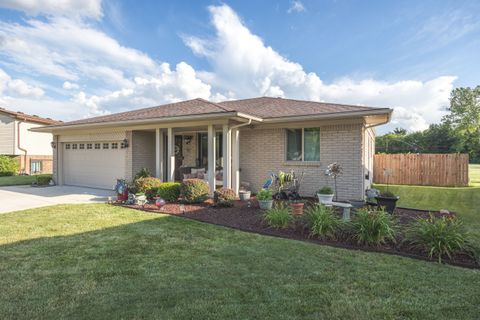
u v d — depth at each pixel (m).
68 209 8.46
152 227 6.45
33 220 7.07
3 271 4.04
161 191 9.46
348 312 3.06
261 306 3.16
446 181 15.89
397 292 3.49
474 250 4.57
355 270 4.12
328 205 6.84
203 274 3.97
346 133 9.73
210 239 5.58
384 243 5.21
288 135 10.91
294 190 9.77
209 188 9.89
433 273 4.03
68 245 5.17
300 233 5.92
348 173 9.70
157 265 4.29
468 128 33.66
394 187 14.89
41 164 22.55
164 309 3.08
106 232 6.04
